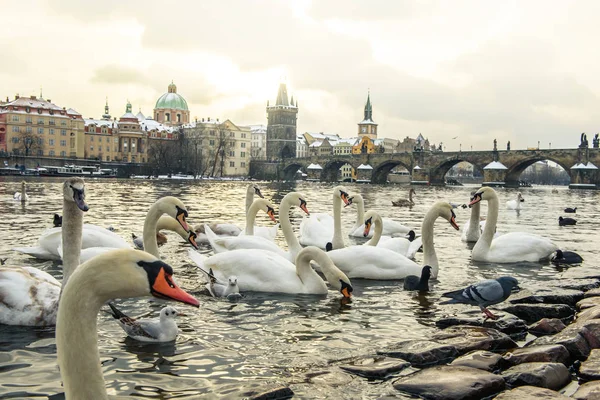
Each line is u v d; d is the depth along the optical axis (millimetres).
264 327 7277
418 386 5285
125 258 3021
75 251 6855
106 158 156750
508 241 12977
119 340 6609
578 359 6391
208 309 8102
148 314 7707
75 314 2951
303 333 7055
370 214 12930
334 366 5883
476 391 5230
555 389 5504
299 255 9156
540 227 22734
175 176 147125
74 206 6773
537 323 7480
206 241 14883
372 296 9117
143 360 5941
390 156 130750
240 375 5562
